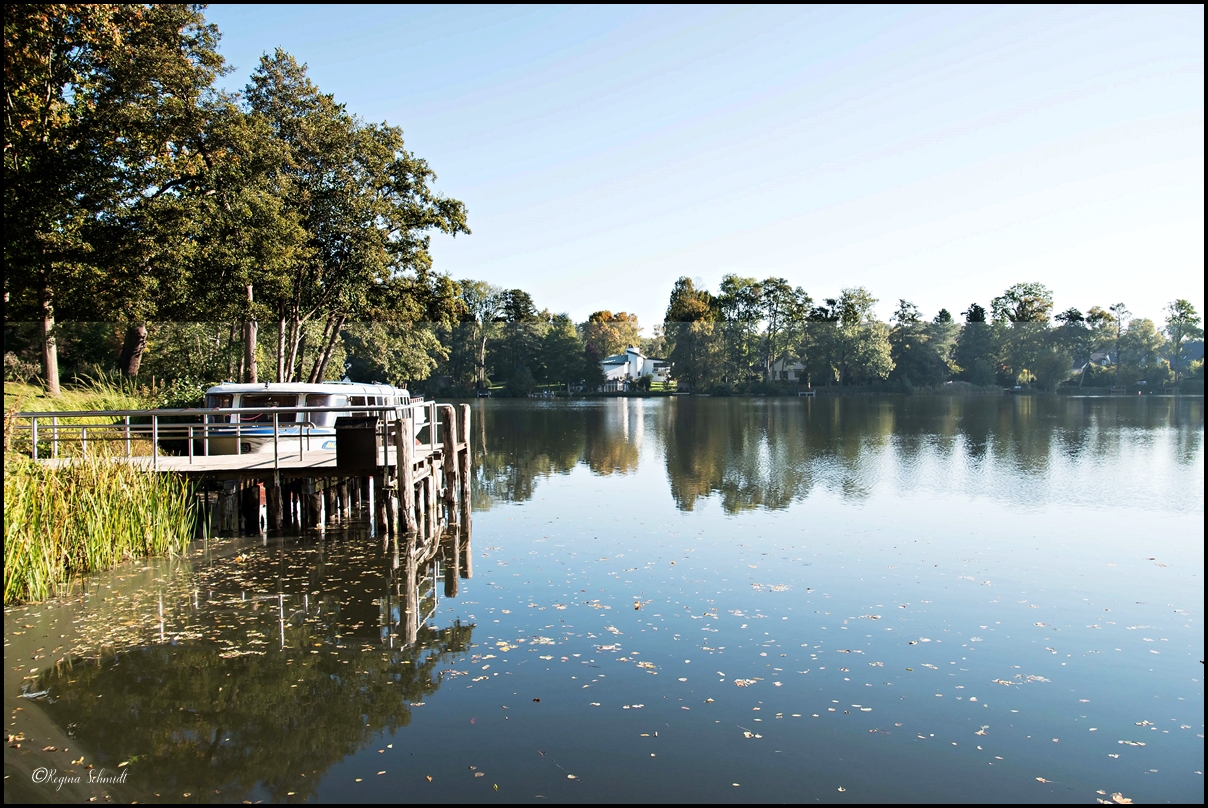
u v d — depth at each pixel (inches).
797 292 4037.9
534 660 340.8
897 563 516.4
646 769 251.0
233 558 527.2
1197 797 237.1
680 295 4318.4
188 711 293.7
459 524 662.5
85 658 345.4
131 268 880.3
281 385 769.6
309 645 361.4
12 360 1139.3
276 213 1000.2
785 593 445.1
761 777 246.5
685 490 861.2
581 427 1876.2
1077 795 238.5
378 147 1224.2
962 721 284.5
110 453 597.9
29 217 813.9
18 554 423.8
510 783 242.8
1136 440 1427.2
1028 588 457.1
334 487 713.0
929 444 1384.1
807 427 1823.3
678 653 349.1
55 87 834.2
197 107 963.3
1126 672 329.7
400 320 1429.6
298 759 257.1
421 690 310.5
